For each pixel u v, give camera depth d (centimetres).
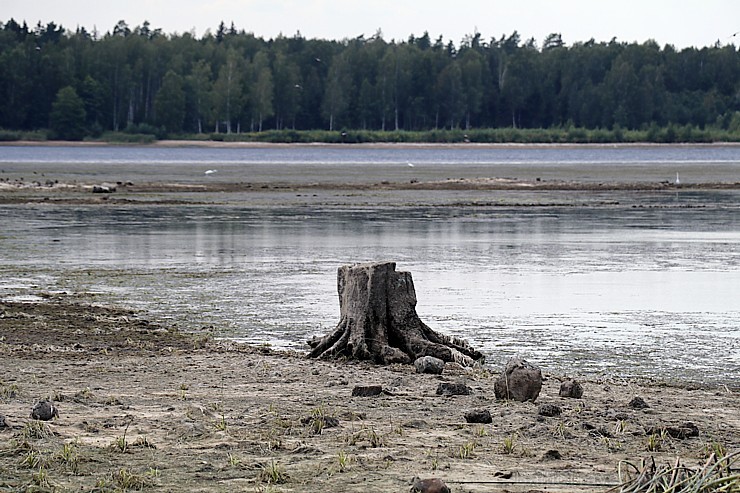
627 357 2850
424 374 2545
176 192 10756
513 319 3409
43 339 3005
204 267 4712
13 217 7538
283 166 18425
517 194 10806
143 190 10969
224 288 4078
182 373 2492
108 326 3253
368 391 2244
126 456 1711
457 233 6425
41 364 2588
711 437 1903
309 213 8112
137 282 4244
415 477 1575
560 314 3506
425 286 4112
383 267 2791
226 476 1609
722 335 3162
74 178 13450
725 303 3747
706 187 12200
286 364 2628
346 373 2519
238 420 1991
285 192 10875
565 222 7319
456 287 4094
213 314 3503
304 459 1712
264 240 5947
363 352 2741
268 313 3522
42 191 10525
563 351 2925
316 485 1566
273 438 1844
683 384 2511
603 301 3772
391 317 2792
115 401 2131
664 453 1781
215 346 2927
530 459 1730
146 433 1869
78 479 1584
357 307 2788
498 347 2977
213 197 10006
